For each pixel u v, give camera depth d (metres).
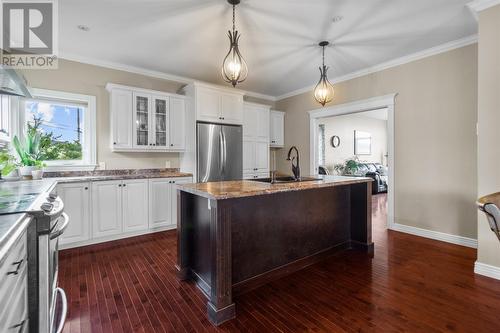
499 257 2.30
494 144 2.27
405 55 3.61
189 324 1.73
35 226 1.14
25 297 1.06
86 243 3.18
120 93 3.59
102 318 1.77
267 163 5.21
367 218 2.98
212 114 4.19
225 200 1.81
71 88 3.48
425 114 3.48
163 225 3.75
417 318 1.76
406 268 2.55
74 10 2.44
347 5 2.41
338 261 2.75
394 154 3.83
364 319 1.76
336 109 4.59
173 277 2.38
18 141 2.86
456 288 2.15
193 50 3.36
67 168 3.44
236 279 2.11
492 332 1.61
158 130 3.93
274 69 4.09
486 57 2.31
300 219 2.61
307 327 1.69
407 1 2.35
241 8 2.44
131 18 2.60
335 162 7.73
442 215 3.36
